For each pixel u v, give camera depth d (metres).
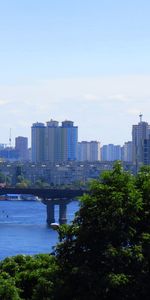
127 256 74.31
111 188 78.31
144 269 74.75
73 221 78.88
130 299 73.69
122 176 80.00
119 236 75.62
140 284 73.88
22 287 82.19
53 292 76.69
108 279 72.56
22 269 85.88
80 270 74.06
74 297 75.50
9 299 78.12
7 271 85.81
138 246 74.88
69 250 78.00
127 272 74.25
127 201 77.31
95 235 76.56
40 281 78.06
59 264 78.56
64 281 76.69
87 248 76.75
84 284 74.06
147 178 81.94
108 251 74.19
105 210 77.25
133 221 76.75
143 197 79.81
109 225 75.88
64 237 78.62
